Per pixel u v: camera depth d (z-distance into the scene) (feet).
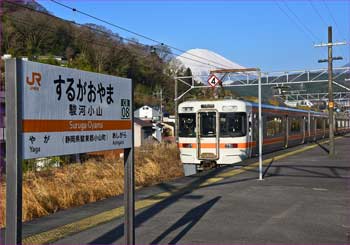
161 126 209.36
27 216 32.12
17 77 11.92
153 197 32.76
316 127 122.52
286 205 28.86
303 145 98.99
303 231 22.16
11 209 11.94
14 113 11.87
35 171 51.55
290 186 37.17
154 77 298.97
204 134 60.90
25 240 20.89
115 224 24.12
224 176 45.01
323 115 135.03
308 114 111.34
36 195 36.70
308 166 53.52
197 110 61.36
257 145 66.49
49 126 13.16
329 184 38.29
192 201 30.73
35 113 12.59
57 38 192.03
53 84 13.34
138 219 25.20
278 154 72.13
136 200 31.55
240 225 23.48
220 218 25.21
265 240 20.56
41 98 12.85
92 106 15.16
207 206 28.78
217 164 60.39
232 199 31.24
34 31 178.60
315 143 108.06
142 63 282.15
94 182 48.32
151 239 20.92
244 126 60.44
